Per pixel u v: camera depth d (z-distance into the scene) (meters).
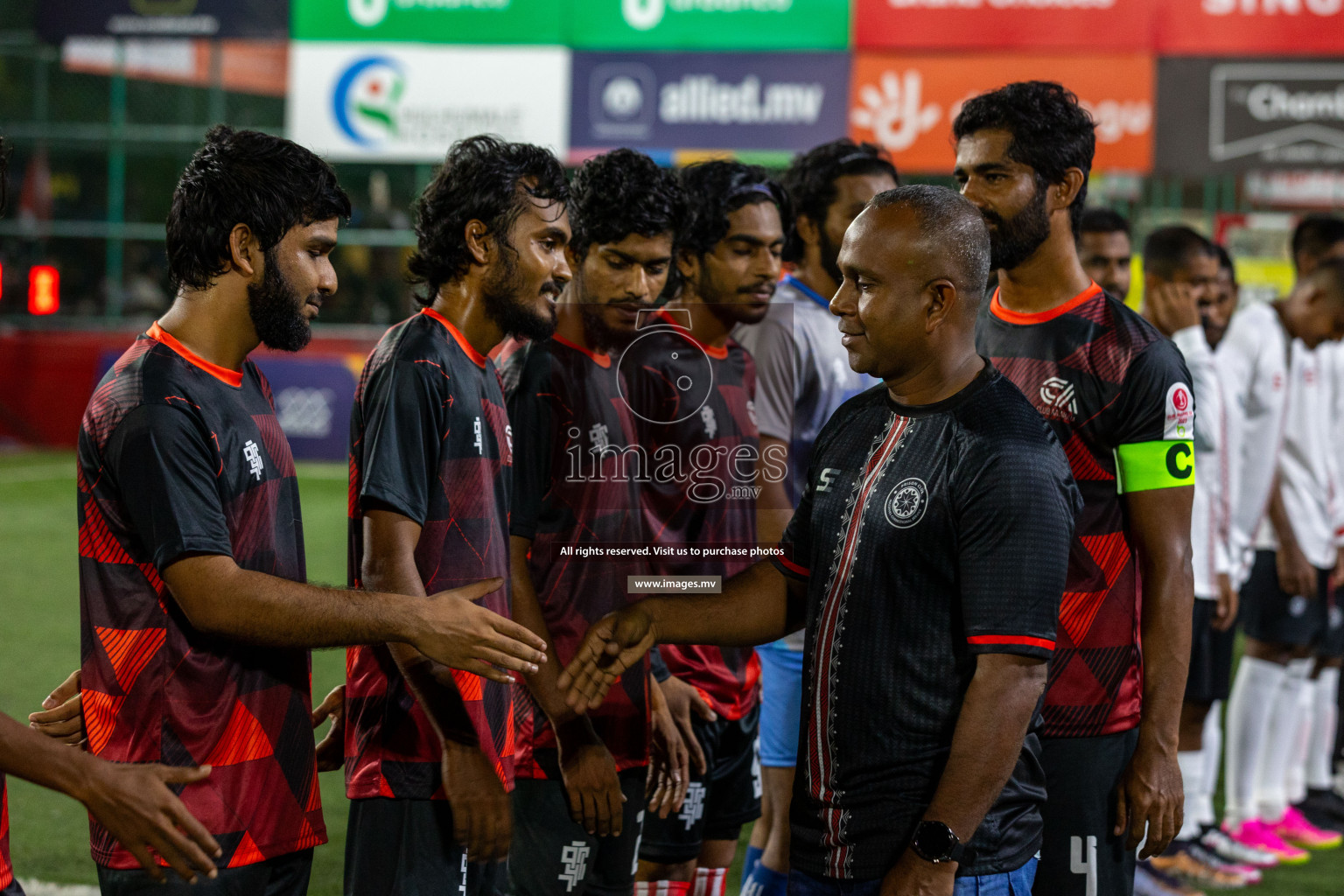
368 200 56.88
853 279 7.20
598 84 49.38
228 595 6.71
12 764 6.02
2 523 39.44
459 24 49.78
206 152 7.21
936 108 47.28
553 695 8.58
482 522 8.02
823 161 12.01
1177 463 8.54
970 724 6.56
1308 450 17.16
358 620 6.80
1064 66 46.28
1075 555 8.75
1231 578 15.19
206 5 50.03
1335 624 17.94
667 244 9.32
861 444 7.30
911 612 6.90
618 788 8.70
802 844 7.24
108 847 6.98
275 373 53.53
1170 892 14.49
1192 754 15.32
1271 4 44.62
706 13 48.41
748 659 10.97
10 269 57.25
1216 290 15.32
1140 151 45.94
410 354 7.80
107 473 6.92
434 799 7.95
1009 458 6.72
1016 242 8.72
